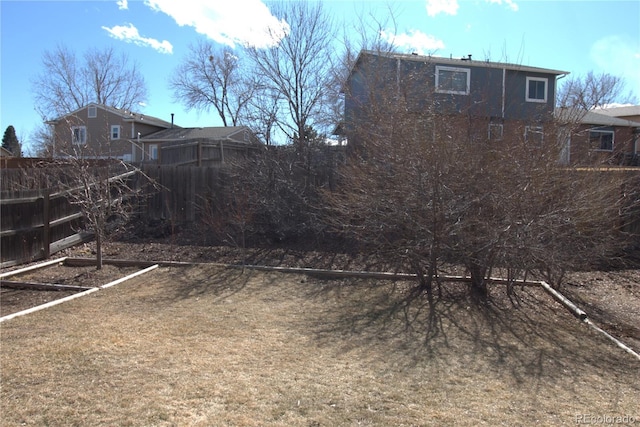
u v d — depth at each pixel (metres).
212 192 10.89
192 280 7.33
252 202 9.55
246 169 9.95
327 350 4.45
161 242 9.94
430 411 3.26
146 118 37.66
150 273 7.81
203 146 13.31
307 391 3.52
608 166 7.47
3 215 7.96
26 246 8.39
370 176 7.04
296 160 9.88
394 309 5.96
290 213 9.70
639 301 6.75
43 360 4.00
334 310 5.88
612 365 4.32
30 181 10.46
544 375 4.02
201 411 3.16
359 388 3.61
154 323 5.15
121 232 10.12
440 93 10.01
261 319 5.42
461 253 6.38
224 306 5.94
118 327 4.97
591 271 8.31
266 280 7.37
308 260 8.59
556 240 6.51
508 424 3.12
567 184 6.19
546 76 21.31
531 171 5.96
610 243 7.56
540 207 5.99
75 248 9.48
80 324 5.06
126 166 9.85
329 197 7.93
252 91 13.59
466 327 5.34
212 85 40.59
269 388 3.55
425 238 6.49
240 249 9.29
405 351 4.50
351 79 11.78
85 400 3.28
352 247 9.19
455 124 6.96
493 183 6.07
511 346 4.77
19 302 6.25
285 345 4.56
